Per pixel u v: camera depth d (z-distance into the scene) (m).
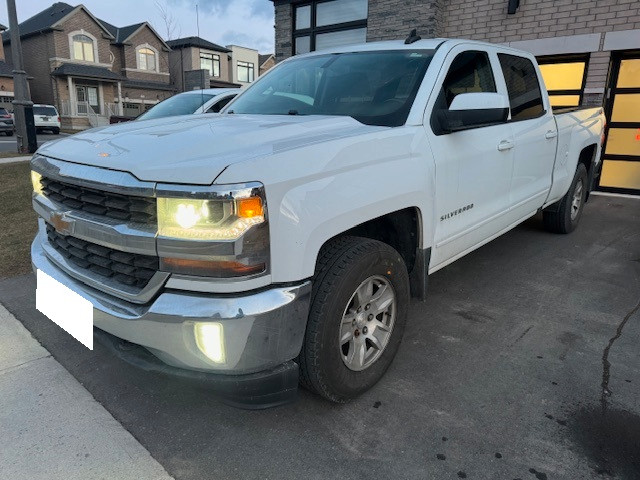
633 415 2.36
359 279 2.25
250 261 1.82
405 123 2.69
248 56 47.56
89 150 2.21
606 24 7.12
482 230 3.44
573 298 3.78
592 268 4.47
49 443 2.16
